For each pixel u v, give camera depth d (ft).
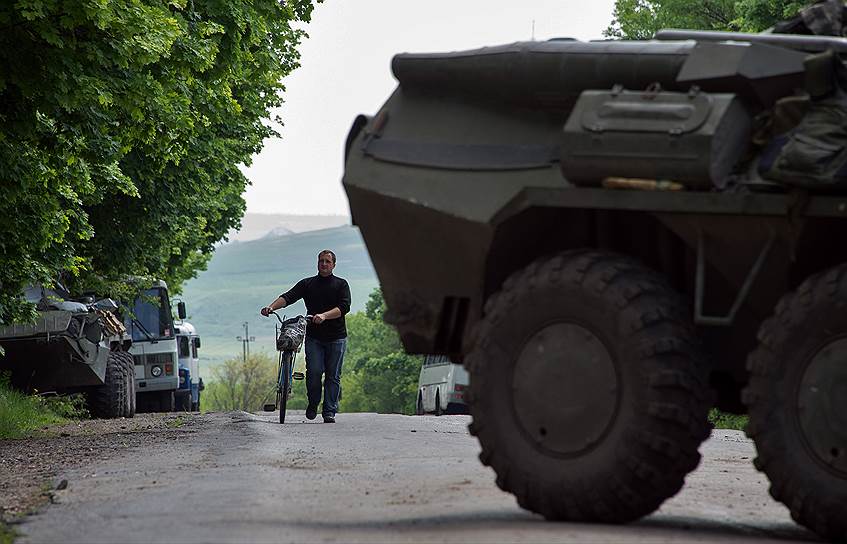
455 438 91.97
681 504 48.42
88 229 155.63
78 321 155.74
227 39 152.46
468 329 42.78
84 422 151.64
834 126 36.78
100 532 40.27
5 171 109.09
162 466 67.97
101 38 101.19
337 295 118.73
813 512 37.09
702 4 235.40
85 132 111.75
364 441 87.20
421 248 42.52
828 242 37.58
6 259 120.26
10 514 48.24
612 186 38.60
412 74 43.42
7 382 156.04
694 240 38.55
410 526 39.63
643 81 40.19
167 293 242.17
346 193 43.24
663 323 38.42
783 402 37.58
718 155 37.47
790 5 168.55
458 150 42.04
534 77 41.19
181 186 202.59
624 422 38.34
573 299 39.19
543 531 36.99
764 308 39.34
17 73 98.53
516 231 41.14
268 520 41.42
